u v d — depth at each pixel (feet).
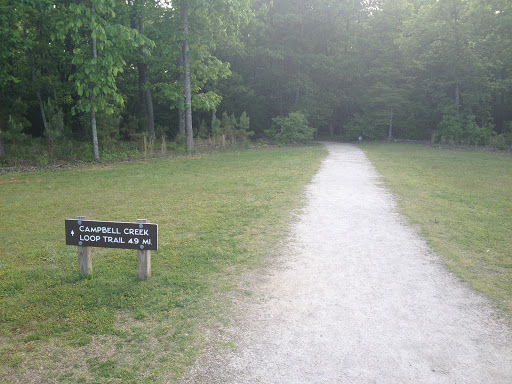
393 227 27.22
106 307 16.05
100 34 62.54
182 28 85.92
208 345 13.42
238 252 22.39
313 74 146.61
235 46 125.39
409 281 18.56
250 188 41.06
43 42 82.74
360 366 12.30
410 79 139.03
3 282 18.40
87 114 78.33
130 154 73.87
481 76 113.70
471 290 17.62
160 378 11.75
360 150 94.12
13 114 75.36
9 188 41.52
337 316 15.34
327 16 135.74
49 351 13.16
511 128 105.09
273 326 14.62
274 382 11.57
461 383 11.57
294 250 22.72
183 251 22.38
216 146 95.50
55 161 64.44
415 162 65.87
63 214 30.91
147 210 31.96
